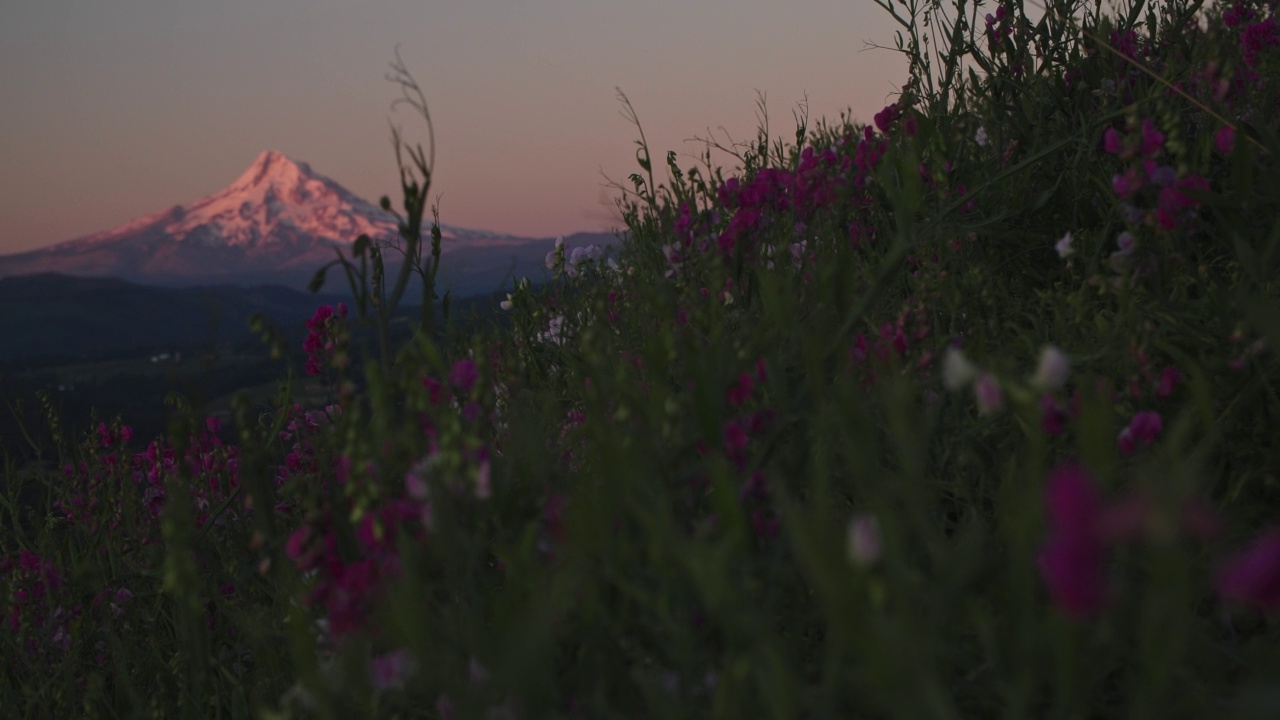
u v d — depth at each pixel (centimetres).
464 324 388
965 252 328
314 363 291
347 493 167
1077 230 318
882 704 116
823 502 126
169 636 312
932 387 227
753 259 284
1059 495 100
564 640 155
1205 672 153
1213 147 300
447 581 166
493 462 188
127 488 328
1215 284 227
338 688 152
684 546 126
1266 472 199
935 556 144
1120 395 207
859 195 336
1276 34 360
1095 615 112
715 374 179
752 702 134
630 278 396
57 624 302
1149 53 386
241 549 284
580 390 283
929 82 398
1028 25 380
